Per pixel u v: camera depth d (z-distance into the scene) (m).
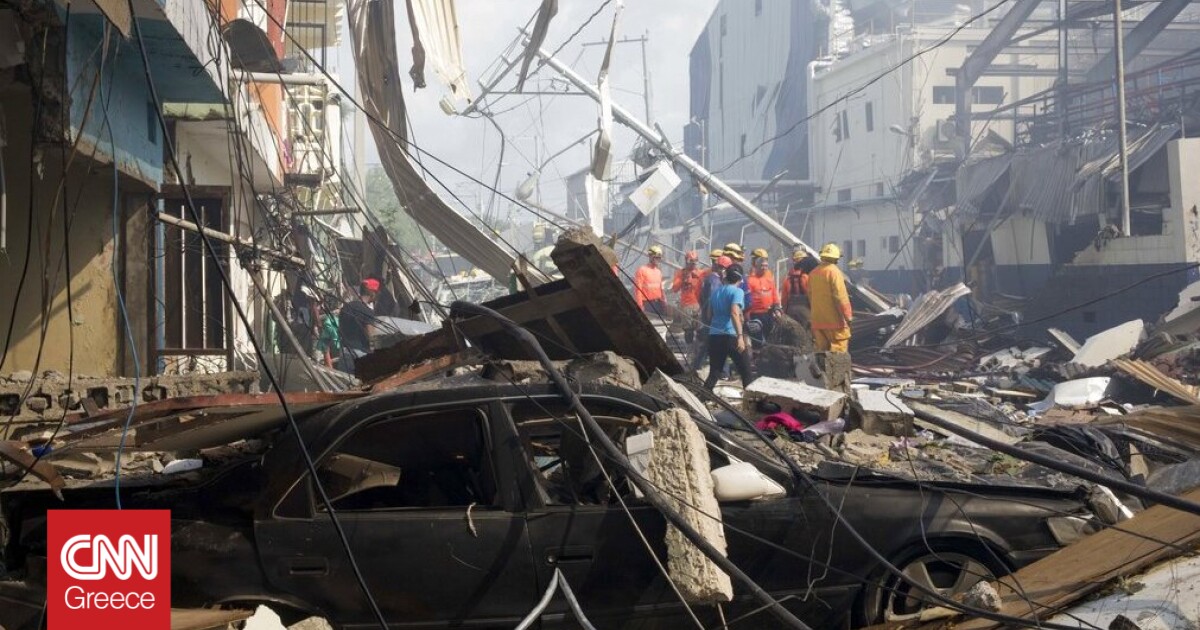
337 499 5.23
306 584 4.90
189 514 4.96
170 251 11.61
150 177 11.40
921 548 5.50
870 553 5.25
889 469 6.22
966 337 22.38
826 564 5.24
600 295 6.32
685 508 5.00
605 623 5.06
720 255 18.39
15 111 10.09
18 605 4.83
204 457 5.89
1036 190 32.12
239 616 4.67
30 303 10.62
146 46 10.66
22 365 10.59
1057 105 34.25
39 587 4.84
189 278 11.67
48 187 10.55
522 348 6.84
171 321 11.53
